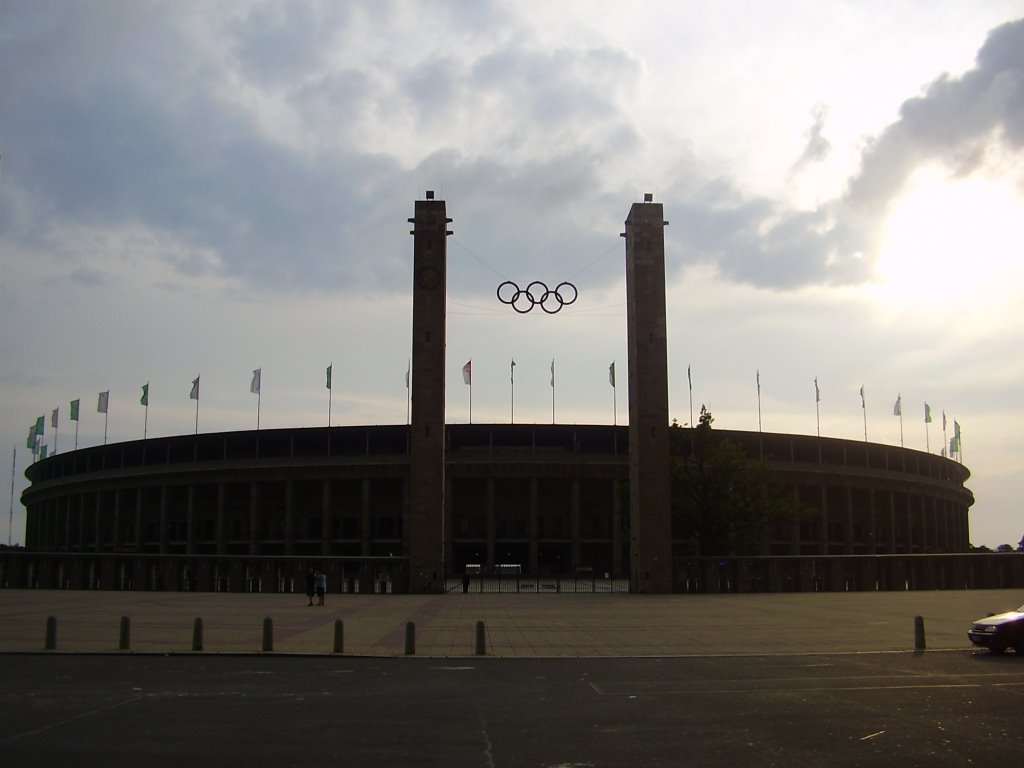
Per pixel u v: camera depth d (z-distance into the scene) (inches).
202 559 2422.5
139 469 4640.8
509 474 4249.5
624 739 581.6
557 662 997.8
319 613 1648.6
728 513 2965.1
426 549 2407.7
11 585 2566.4
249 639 1187.9
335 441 4328.3
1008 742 573.9
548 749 552.7
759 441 4500.5
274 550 4394.7
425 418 2459.4
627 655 1056.2
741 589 2471.7
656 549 2452.0
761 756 535.2
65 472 5191.9
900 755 538.6
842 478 4650.6
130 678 859.4
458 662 997.2
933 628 1370.6
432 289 2522.1
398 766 510.3
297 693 768.3
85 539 4936.0
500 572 3969.0
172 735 593.6
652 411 2513.5
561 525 4338.1
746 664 976.9
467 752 544.4
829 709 690.8
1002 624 1051.9
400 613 1664.6
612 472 4291.3
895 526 5019.7
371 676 877.8
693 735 594.2
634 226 2583.7
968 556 2669.8
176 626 1354.6
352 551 4311.0
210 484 4475.9
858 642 1189.1
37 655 1038.4
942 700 731.4
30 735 593.9
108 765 513.0
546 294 2514.8
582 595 2357.3
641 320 2549.2
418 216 2549.2
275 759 526.9
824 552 4530.0
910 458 5118.1
